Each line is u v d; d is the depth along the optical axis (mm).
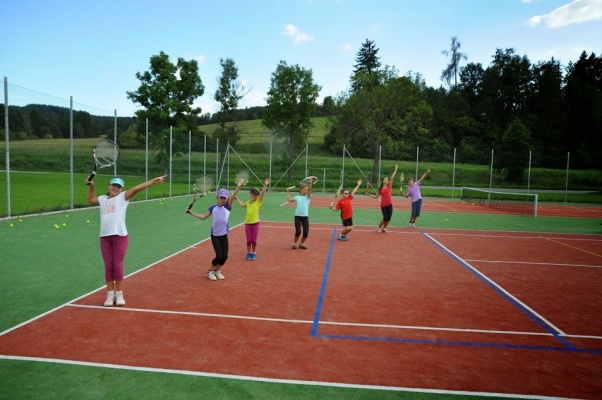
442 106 76062
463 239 13500
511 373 4469
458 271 9070
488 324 5910
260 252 10578
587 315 6402
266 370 4367
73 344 4883
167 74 40531
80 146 24953
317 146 66250
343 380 4207
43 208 16391
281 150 46469
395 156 60406
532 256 10922
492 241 13234
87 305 6242
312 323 5738
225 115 48875
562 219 20734
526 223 18531
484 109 76125
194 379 4152
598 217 22266
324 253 10633
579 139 64875
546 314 6410
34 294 6707
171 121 41625
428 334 5477
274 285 7578
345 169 46906
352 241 12570
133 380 4109
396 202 29109
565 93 76625
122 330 5328
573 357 4914
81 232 12430
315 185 40188
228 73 47438
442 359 4758
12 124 20609
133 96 40906
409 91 43188
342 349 4938
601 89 80875
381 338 5301
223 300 6625
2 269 8188
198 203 22438
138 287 7242
